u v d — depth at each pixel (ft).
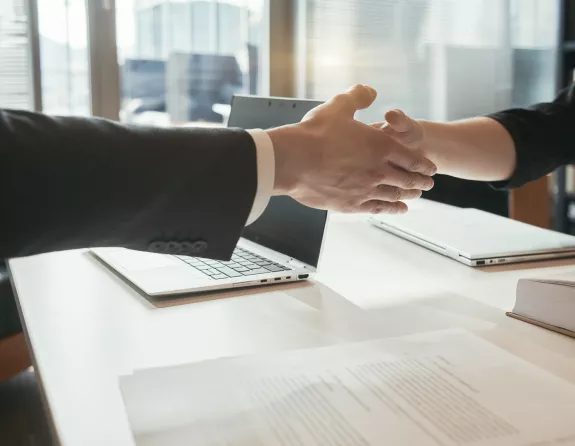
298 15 8.46
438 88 9.29
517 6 9.68
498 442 1.50
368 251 3.67
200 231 2.16
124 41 8.02
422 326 2.40
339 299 2.74
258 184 2.22
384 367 1.93
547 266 3.34
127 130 2.08
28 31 7.39
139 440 1.51
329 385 1.81
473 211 4.65
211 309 2.59
